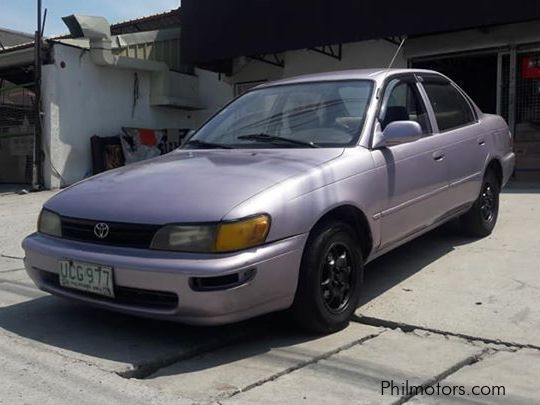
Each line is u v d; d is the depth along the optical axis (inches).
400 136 180.9
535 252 226.8
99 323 173.6
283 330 164.9
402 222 188.9
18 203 455.8
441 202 210.1
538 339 153.4
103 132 585.3
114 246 150.7
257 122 200.5
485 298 183.0
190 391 130.9
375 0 442.0
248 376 137.8
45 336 164.4
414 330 163.0
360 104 189.0
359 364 142.6
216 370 141.7
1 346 157.2
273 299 146.8
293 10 487.8
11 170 601.3
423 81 220.4
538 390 128.5
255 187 150.3
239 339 160.1
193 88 654.5
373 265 221.0
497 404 122.6
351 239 167.2
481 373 137.0
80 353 151.8
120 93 599.5
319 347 153.4
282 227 146.9
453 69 467.5
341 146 177.2
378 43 501.0
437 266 216.5
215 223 140.9
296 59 558.6
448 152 214.5
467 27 404.2
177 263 139.8
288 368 141.6
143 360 146.5
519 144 430.9
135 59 590.6
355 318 172.6
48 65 538.6
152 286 142.6
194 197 148.5
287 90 207.8
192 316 141.3
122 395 127.4
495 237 252.1
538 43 417.4
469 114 244.8
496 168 256.8
